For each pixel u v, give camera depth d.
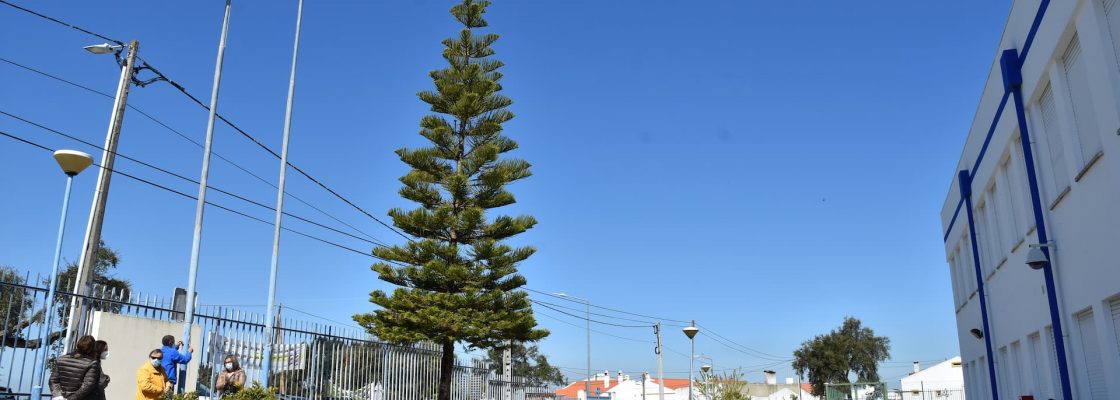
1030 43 10.37
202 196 13.03
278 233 14.42
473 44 22.48
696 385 29.41
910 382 55.03
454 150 21.48
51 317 10.37
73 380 8.27
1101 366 9.43
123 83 14.53
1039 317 11.92
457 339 19.44
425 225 20.33
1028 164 10.85
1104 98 8.27
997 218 14.95
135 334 11.80
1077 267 9.59
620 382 84.69
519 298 20.28
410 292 19.56
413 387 18.22
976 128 15.17
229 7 14.23
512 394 24.02
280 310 16.58
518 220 20.69
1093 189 8.82
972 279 18.53
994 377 16.02
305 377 14.64
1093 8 8.32
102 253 27.66
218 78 13.73
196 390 12.22
